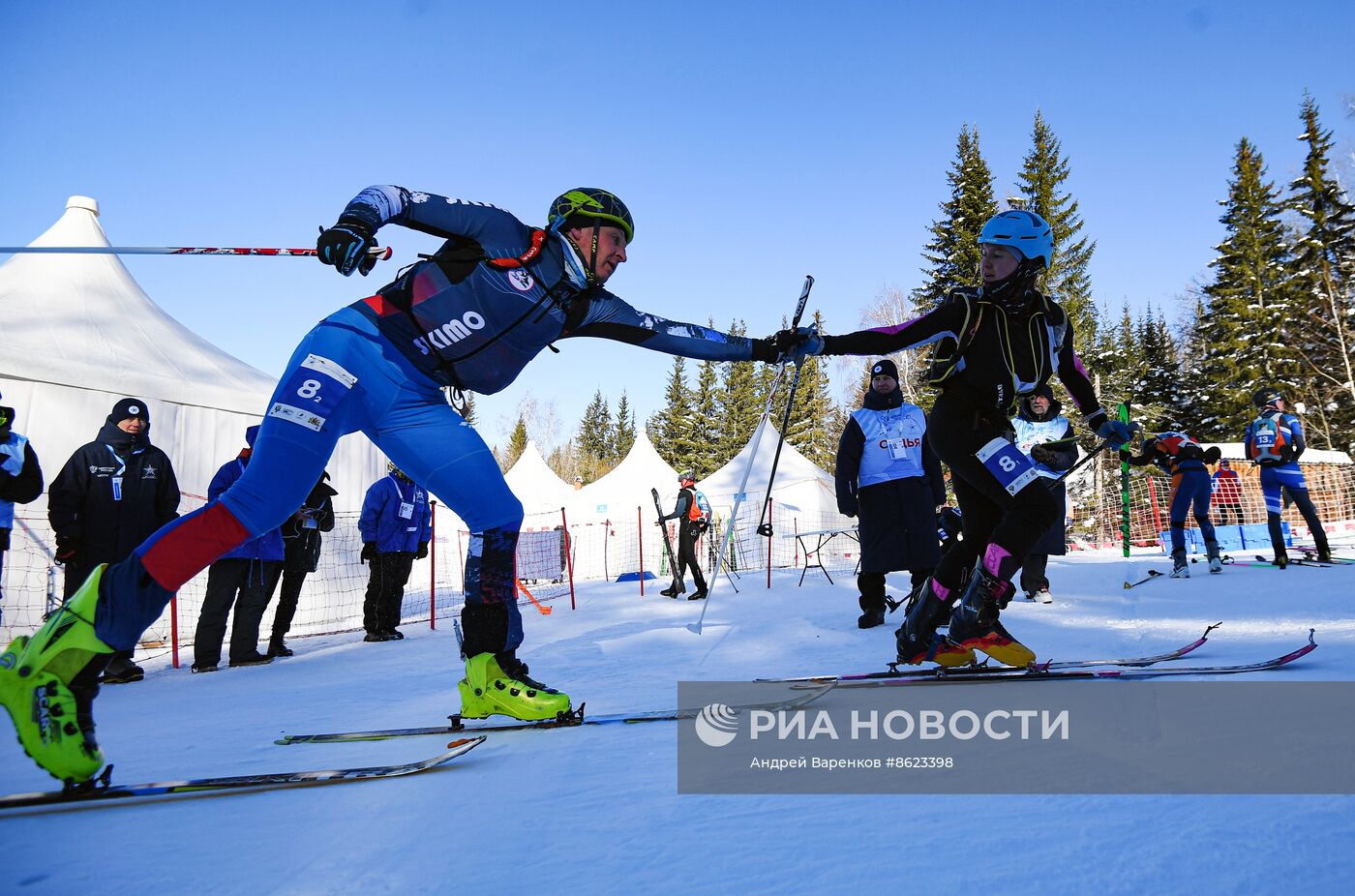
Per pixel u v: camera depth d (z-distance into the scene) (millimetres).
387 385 2277
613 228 2469
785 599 7941
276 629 6270
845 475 5391
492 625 2438
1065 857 1115
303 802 1563
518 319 2365
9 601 6965
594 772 1736
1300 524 18719
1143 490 17609
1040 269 3074
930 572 5309
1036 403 3859
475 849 1239
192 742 2377
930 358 3240
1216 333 33969
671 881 1081
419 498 7293
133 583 1789
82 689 1689
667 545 9750
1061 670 2902
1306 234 32719
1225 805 1320
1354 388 29984
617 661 3936
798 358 3072
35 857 1253
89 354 7844
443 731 2314
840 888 1034
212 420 8547
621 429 73125
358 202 2059
